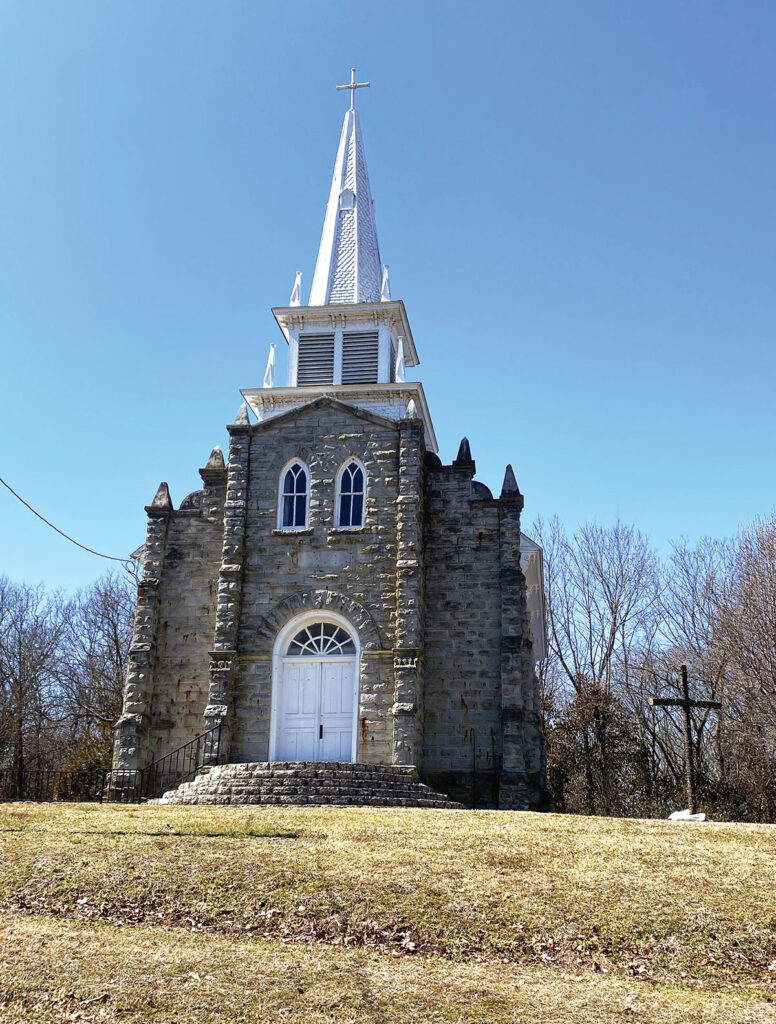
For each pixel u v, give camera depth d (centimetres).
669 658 5269
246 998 1112
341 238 4353
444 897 1432
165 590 2984
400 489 2864
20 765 4997
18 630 5591
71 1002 1096
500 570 2855
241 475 2955
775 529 4353
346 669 2791
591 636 5678
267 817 1923
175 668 2916
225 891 1459
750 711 3922
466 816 2000
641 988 1191
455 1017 1079
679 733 4962
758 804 3847
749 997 1176
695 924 1357
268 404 3853
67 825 1858
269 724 2742
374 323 3966
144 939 1297
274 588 2848
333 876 1505
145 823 1862
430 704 2784
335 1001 1111
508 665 2734
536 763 2747
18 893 1479
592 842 1734
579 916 1378
